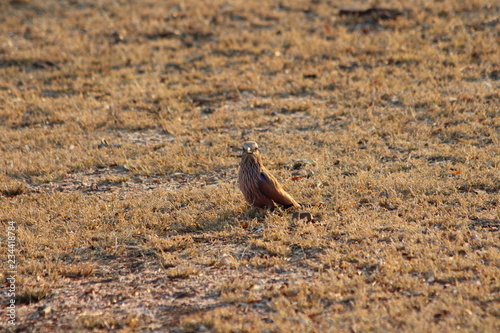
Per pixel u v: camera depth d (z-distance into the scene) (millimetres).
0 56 30406
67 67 29203
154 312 10180
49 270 11961
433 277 10312
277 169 17609
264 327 9125
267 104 23953
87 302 10750
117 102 24984
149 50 30812
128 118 23266
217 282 11102
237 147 19750
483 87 23172
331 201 14688
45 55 30469
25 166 18922
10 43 31797
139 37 32656
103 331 9617
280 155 18531
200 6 36438
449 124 19922
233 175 17547
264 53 29938
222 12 35469
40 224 14562
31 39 32812
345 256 11484
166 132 21922
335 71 26719
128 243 13367
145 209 15180
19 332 9773
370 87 24453
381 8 32906
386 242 12039
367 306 9609
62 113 23969
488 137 18391
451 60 26406
